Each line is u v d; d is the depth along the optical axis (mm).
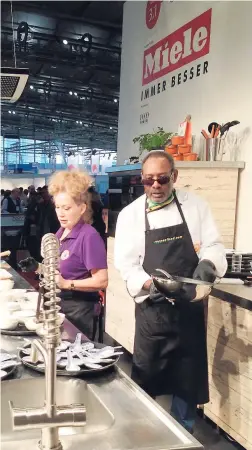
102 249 2332
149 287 2213
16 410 1054
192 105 4176
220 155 3553
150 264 2309
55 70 9070
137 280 2246
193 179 3338
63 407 1077
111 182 4375
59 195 2322
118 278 4129
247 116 3438
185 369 2348
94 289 2297
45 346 1101
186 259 2312
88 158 17641
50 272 1117
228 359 2629
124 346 4035
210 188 3395
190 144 3547
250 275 2887
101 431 1193
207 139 3525
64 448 1114
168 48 4590
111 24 7500
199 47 4043
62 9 7047
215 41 3818
